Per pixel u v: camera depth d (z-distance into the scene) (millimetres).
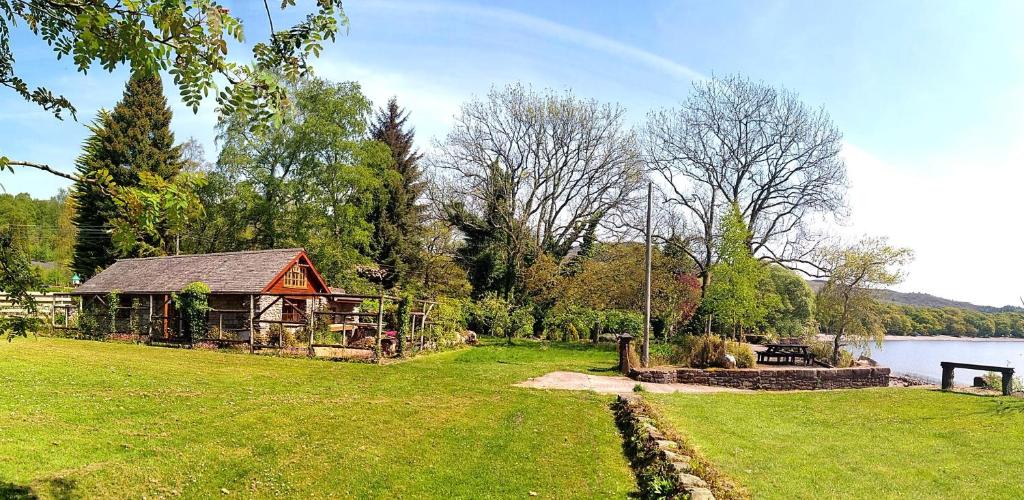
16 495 6266
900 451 8555
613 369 18531
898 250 24234
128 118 35156
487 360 20391
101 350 18188
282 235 34219
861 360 25859
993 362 34688
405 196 39188
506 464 8070
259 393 12141
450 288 35375
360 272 35906
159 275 25625
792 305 43219
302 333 22031
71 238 46188
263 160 34906
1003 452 8539
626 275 31875
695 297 32969
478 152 34906
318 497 6883
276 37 3969
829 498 6344
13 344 18000
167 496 6734
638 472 7719
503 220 36375
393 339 21672
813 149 29188
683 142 31266
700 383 16938
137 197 3734
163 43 3449
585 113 34375
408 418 10438
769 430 10078
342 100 34000
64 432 8438
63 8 3611
